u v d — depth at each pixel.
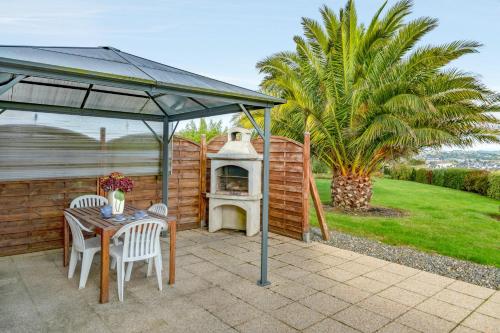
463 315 3.33
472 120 7.56
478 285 4.12
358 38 8.71
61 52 3.49
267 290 3.87
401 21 8.33
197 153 6.92
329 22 8.77
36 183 5.13
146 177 6.30
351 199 9.27
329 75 8.52
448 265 4.82
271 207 6.62
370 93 8.06
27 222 5.09
